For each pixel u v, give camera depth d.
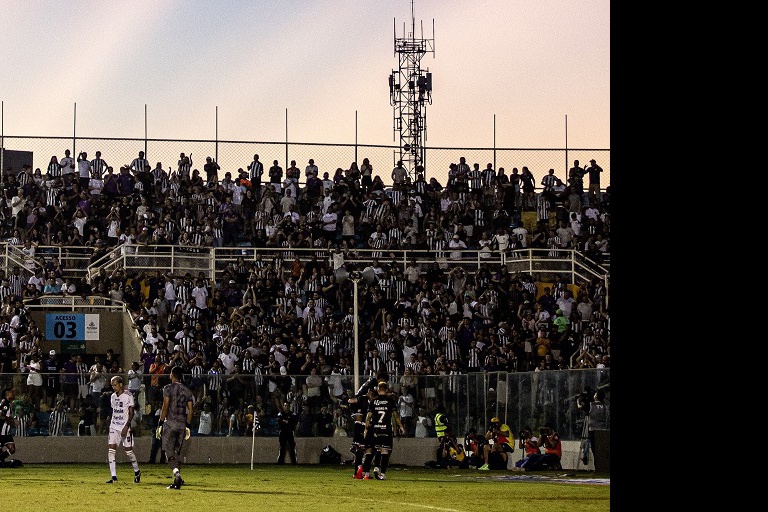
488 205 59.09
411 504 20.30
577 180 59.66
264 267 50.66
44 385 37.91
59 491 23.12
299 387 39.72
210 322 47.69
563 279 53.94
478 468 36.12
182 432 23.97
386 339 46.31
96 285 48.09
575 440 34.69
